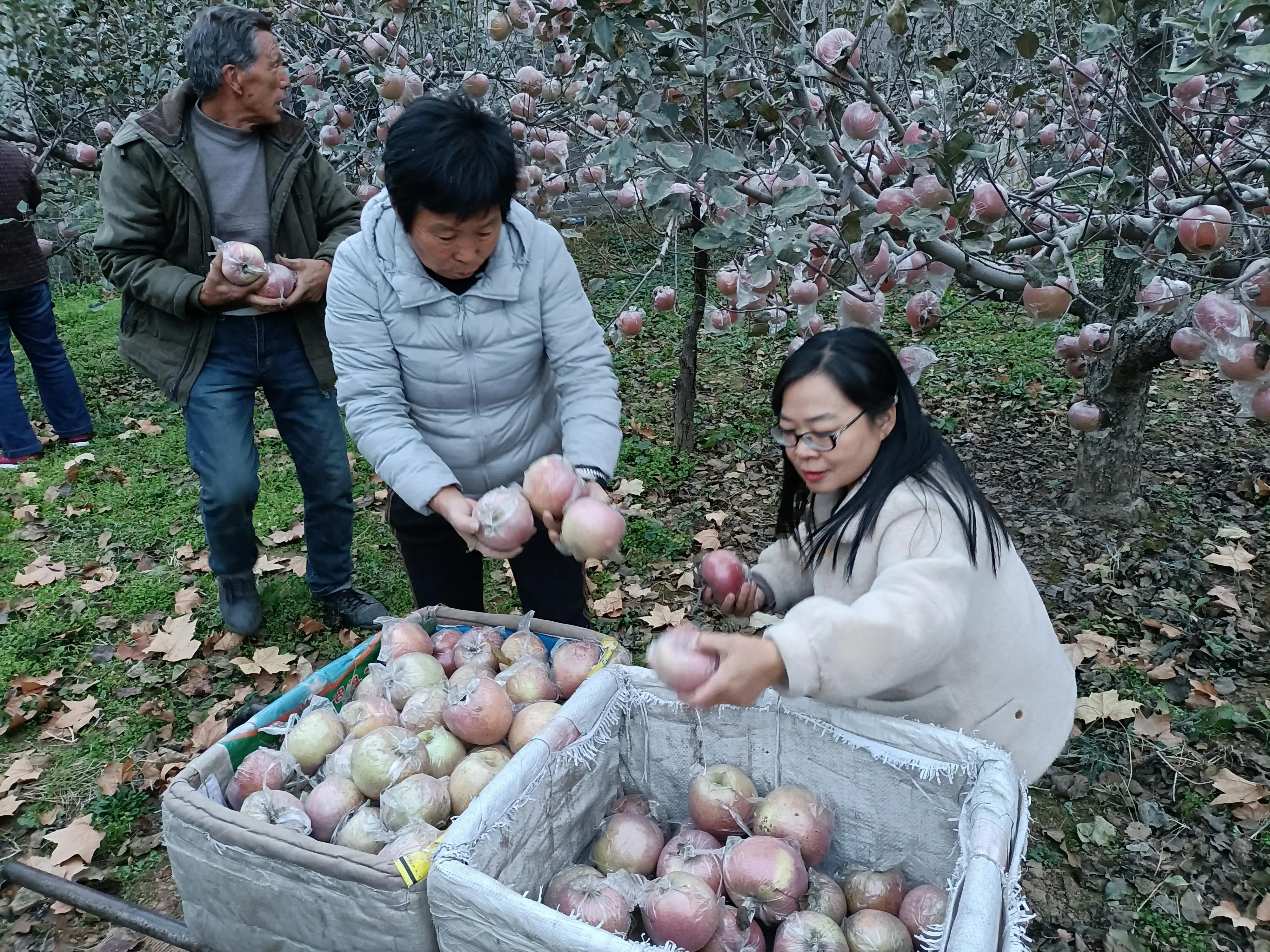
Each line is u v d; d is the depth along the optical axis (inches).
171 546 165.3
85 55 193.9
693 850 65.9
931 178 76.1
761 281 85.9
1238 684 116.3
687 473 181.9
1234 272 94.4
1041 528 154.2
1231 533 146.3
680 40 91.0
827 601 54.3
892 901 64.8
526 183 127.4
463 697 73.4
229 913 61.3
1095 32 74.2
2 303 188.7
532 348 85.7
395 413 83.0
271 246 116.3
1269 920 86.1
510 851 62.1
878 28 127.0
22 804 108.0
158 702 124.1
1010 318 262.1
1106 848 95.8
